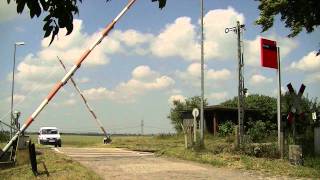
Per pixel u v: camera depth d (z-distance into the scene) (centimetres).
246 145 2464
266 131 4019
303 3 2203
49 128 4634
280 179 1734
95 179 1616
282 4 2306
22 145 2177
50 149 2975
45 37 525
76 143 5747
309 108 3459
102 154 2705
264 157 2311
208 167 2072
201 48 3070
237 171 1939
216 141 3631
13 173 1827
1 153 2155
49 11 518
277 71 2470
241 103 3206
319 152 2292
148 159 2406
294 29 2431
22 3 505
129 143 4153
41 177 1636
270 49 2459
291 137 2612
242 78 3219
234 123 4509
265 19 2416
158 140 4566
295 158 2092
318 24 2284
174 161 2323
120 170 1903
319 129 2325
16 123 2356
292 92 2483
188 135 2814
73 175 1627
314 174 1834
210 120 4634
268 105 5016
